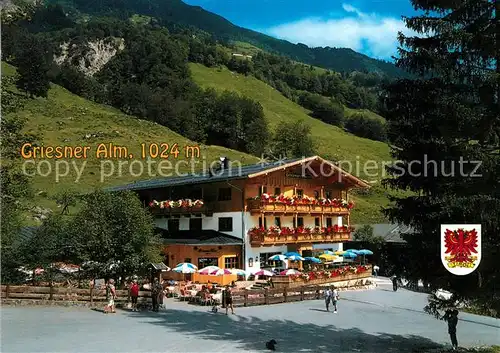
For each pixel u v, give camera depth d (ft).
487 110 58.44
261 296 117.50
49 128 327.88
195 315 96.12
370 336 81.76
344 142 477.36
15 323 78.33
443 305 66.54
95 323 80.79
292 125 431.84
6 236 105.09
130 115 445.37
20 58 412.16
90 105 451.12
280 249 154.30
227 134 439.22
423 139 63.31
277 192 155.43
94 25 645.51
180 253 147.95
